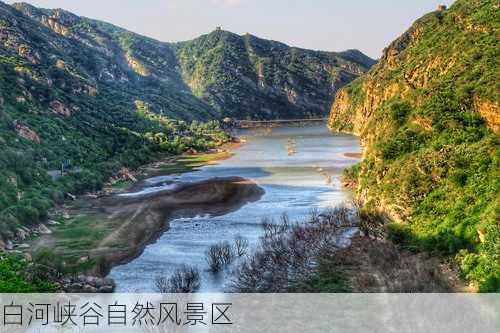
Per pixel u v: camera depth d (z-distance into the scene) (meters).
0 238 73.75
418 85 145.88
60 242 77.88
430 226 67.44
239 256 68.56
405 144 89.06
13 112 141.50
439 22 189.75
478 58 103.44
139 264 68.12
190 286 56.69
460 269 55.94
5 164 102.56
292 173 139.88
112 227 86.75
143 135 199.12
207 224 87.88
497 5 132.88
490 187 66.31
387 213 75.69
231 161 173.00
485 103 83.00
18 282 52.75
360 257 64.75
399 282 54.00
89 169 131.62
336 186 118.25
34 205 88.94
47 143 136.50
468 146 77.12
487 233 56.44
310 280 57.94
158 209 100.44
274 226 81.94
